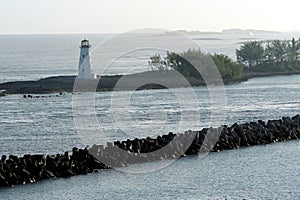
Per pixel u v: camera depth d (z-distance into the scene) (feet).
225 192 203.62
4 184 206.80
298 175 224.53
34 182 212.02
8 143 289.33
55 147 278.67
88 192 202.18
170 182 214.07
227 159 248.11
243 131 281.33
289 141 289.74
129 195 199.11
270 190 206.18
